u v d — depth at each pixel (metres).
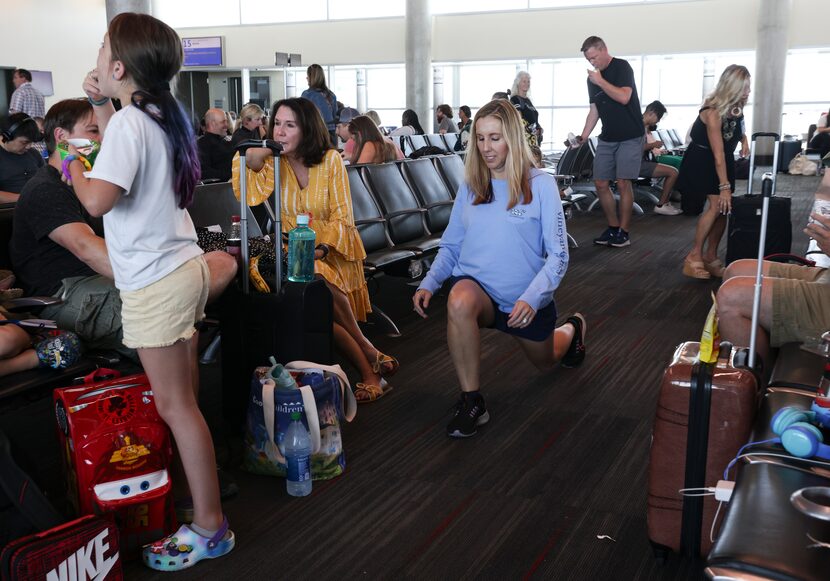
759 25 14.99
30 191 2.84
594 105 7.13
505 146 2.98
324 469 2.70
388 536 2.35
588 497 2.59
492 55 17.02
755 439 1.80
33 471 2.11
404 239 5.02
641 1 15.81
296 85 19.28
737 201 5.24
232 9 18.84
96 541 1.95
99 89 2.16
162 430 2.19
